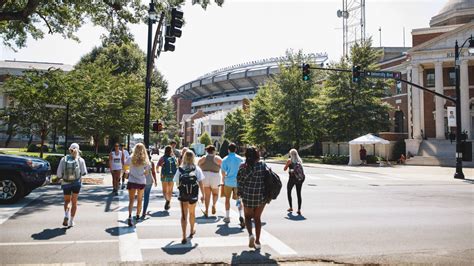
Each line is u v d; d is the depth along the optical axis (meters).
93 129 21.83
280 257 5.84
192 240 6.84
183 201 6.73
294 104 43.66
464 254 6.08
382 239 7.07
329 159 37.22
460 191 15.63
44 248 6.11
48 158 17.66
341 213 9.95
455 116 22.78
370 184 18.27
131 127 25.64
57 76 18.73
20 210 9.41
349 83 39.50
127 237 6.97
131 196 8.06
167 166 10.08
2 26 19.70
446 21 49.78
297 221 8.80
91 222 8.22
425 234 7.52
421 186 17.61
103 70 26.38
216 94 139.50
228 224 8.36
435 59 39.41
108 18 20.12
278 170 26.97
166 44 13.23
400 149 40.91
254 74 116.62
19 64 57.25
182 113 139.62
